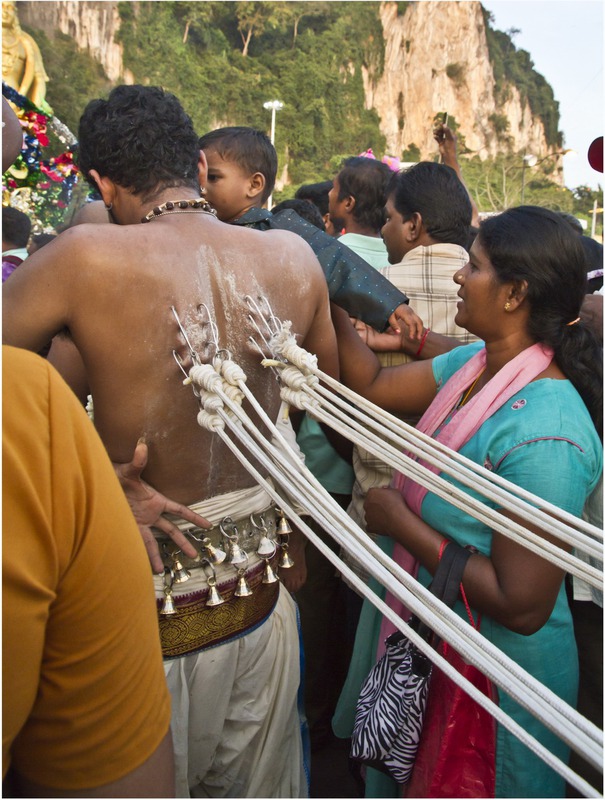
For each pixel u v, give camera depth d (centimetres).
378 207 244
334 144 5078
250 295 119
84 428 69
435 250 192
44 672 68
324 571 214
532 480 122
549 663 133
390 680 130
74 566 66
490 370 143
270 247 126
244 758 129
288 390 123
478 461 132
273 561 134
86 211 177
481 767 124
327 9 5341
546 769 129
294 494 101
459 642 79
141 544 74
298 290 128
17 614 61
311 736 216
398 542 142
